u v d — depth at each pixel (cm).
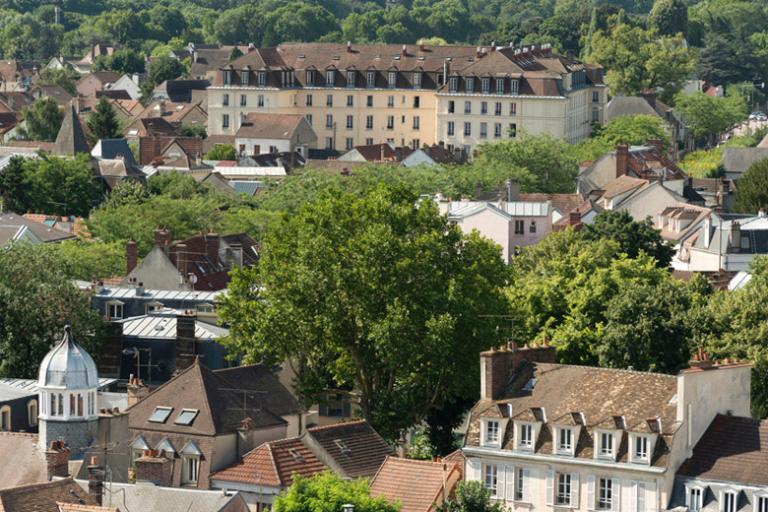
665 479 18688
